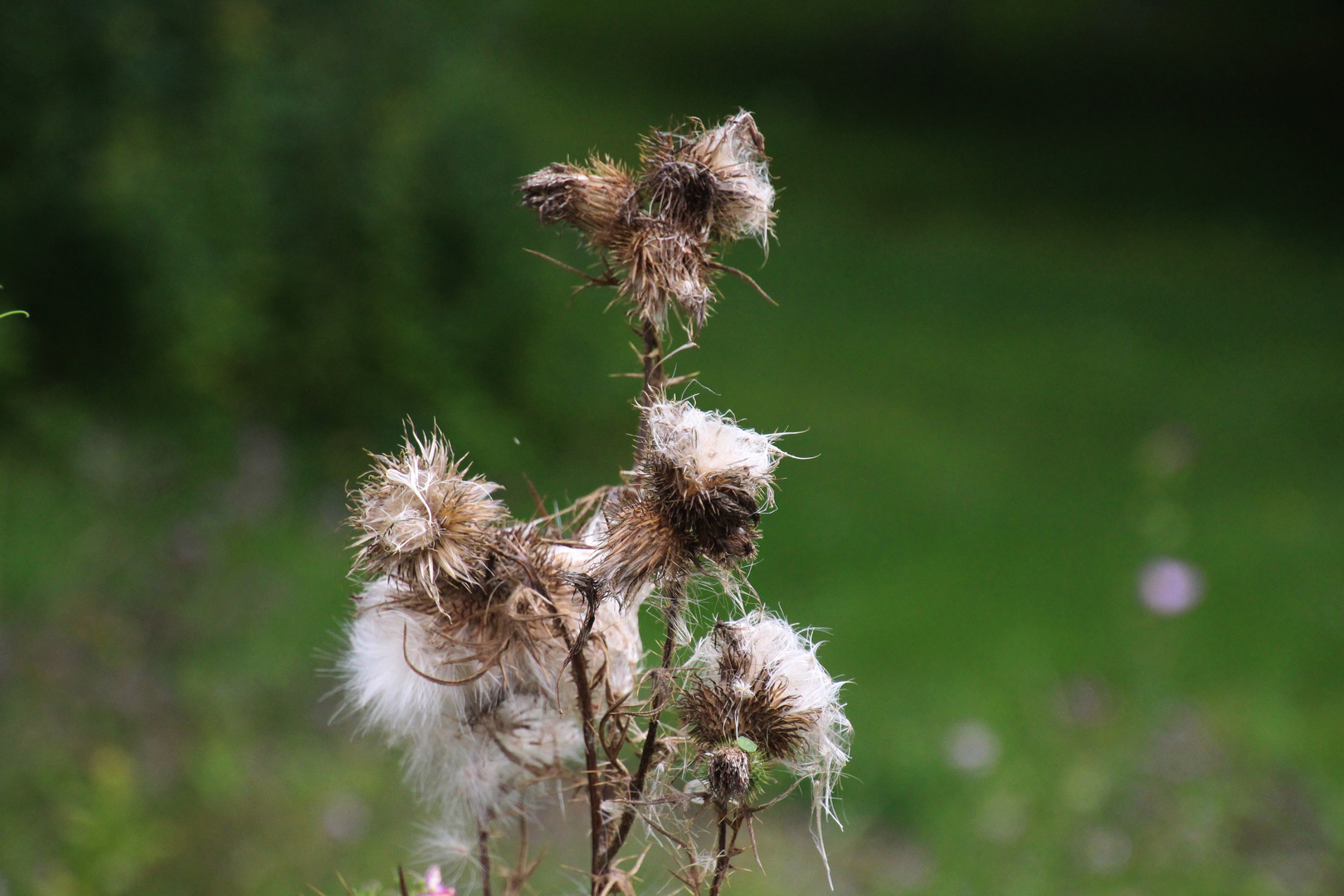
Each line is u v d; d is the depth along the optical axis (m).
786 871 4.28
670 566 1.28
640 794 1.32
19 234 6.64
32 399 6.43
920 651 5.86
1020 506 7.86
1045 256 14.60
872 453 8.59
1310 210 16.72
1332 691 5.86
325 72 7.43
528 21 22.44
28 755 4.27
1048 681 5.61
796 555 6.89
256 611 5.17
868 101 20.56
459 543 1.31
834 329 11.48
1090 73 22.36
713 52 22.38
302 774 4.46
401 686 1.43
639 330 1.42
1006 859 4.51
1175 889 4.42
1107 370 10.97
